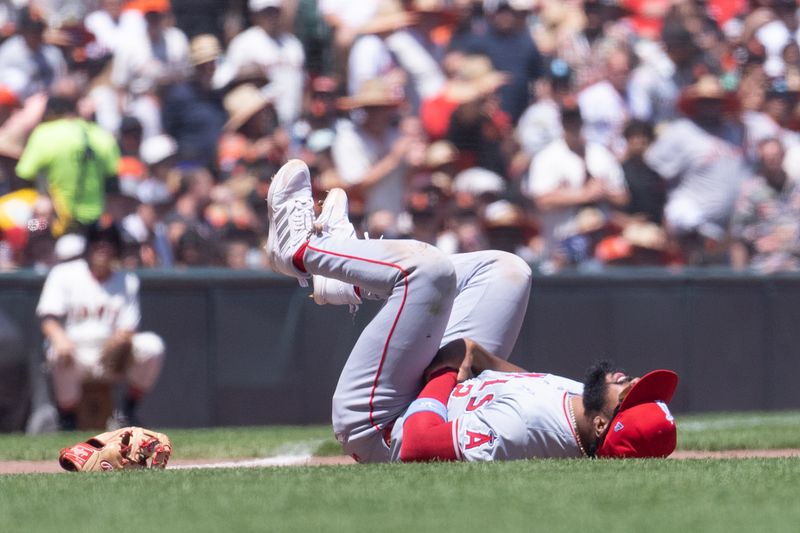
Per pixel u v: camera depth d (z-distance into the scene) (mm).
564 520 9094
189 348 29844
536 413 13469
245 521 9188
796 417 29750
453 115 33656
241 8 35469
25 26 32906
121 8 34906
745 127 36156
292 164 14617
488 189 32875
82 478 12445
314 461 17812
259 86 34125
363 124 32531
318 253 14250
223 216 31922
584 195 33438
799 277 35062
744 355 34375
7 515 9750
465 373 14203
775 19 41000
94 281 27953
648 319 33250
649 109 37281
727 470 12219
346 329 30938
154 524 9133
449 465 12789
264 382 30406
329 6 35594
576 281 32406
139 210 30688
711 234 34938
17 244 29453
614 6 38906
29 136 31594
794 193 35656
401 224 32250
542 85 36000
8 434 27375
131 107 33875
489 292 14922
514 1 35688
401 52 34594
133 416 28500
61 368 27641
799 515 9359
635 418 13352
